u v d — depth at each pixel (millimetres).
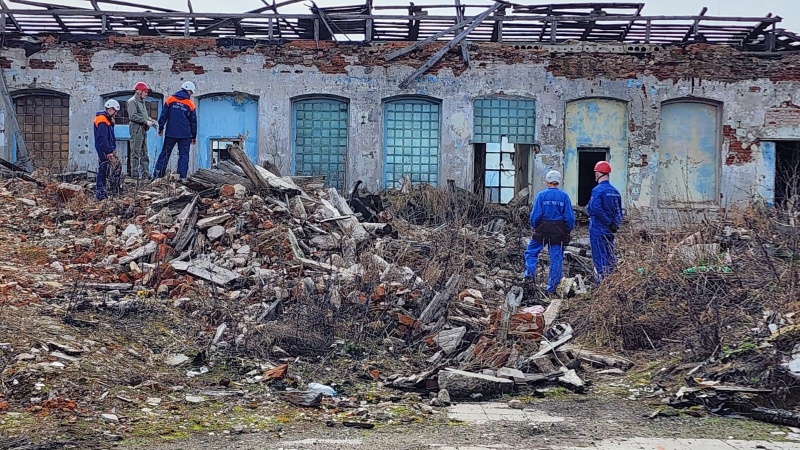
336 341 9250
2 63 19766
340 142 20344
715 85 19812
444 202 17578
